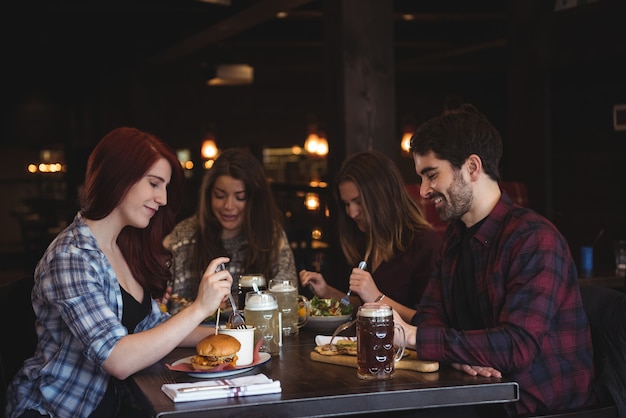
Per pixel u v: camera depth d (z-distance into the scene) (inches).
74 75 478.3
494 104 466.9
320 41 374.3
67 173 442.6
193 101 459.5
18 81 496.1
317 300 112.2
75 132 524.4
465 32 359.6
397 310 108.2
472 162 88.7
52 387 90.5
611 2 185.8
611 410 86.3
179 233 136.3
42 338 92.7
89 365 91.1
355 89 179.5
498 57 415.8
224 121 474.3
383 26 181.5
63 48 404.5
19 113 562.6
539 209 210.8
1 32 355.6
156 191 94.2
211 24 301.3
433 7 309.7
